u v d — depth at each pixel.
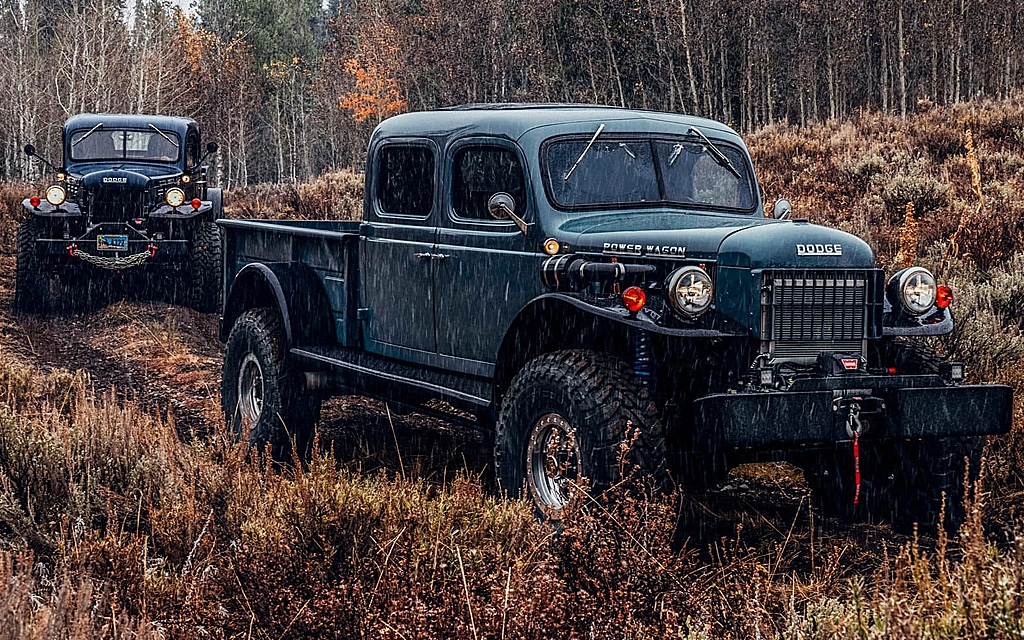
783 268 4.57
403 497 4.47
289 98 76.56
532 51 56.00
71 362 9.71
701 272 4.57
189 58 57.41
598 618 3.35
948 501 4.94
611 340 5.10
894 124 25.66
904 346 5.02
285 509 4.32
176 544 4.30
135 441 5.29
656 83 55.84
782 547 4.79
